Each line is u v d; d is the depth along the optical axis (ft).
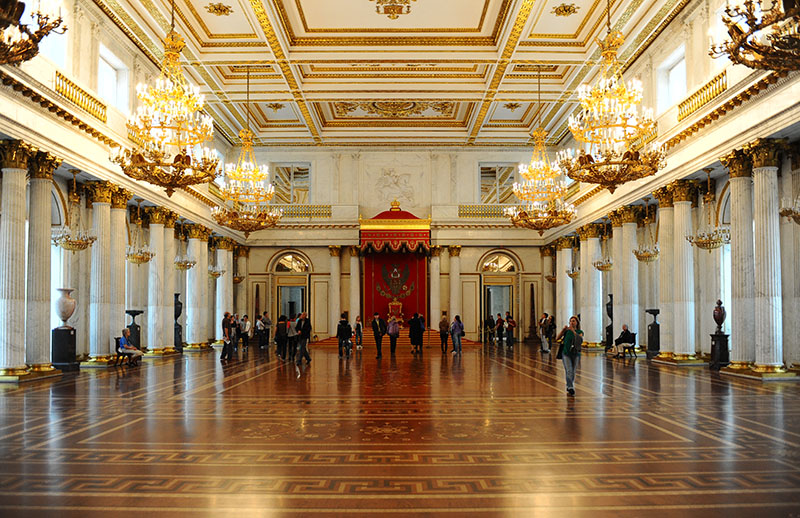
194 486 17.31
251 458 20.48
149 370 50.83
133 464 19.70
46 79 41.68
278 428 25.59
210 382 42.22
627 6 50.26
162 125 39.11
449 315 95.30
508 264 98.37
